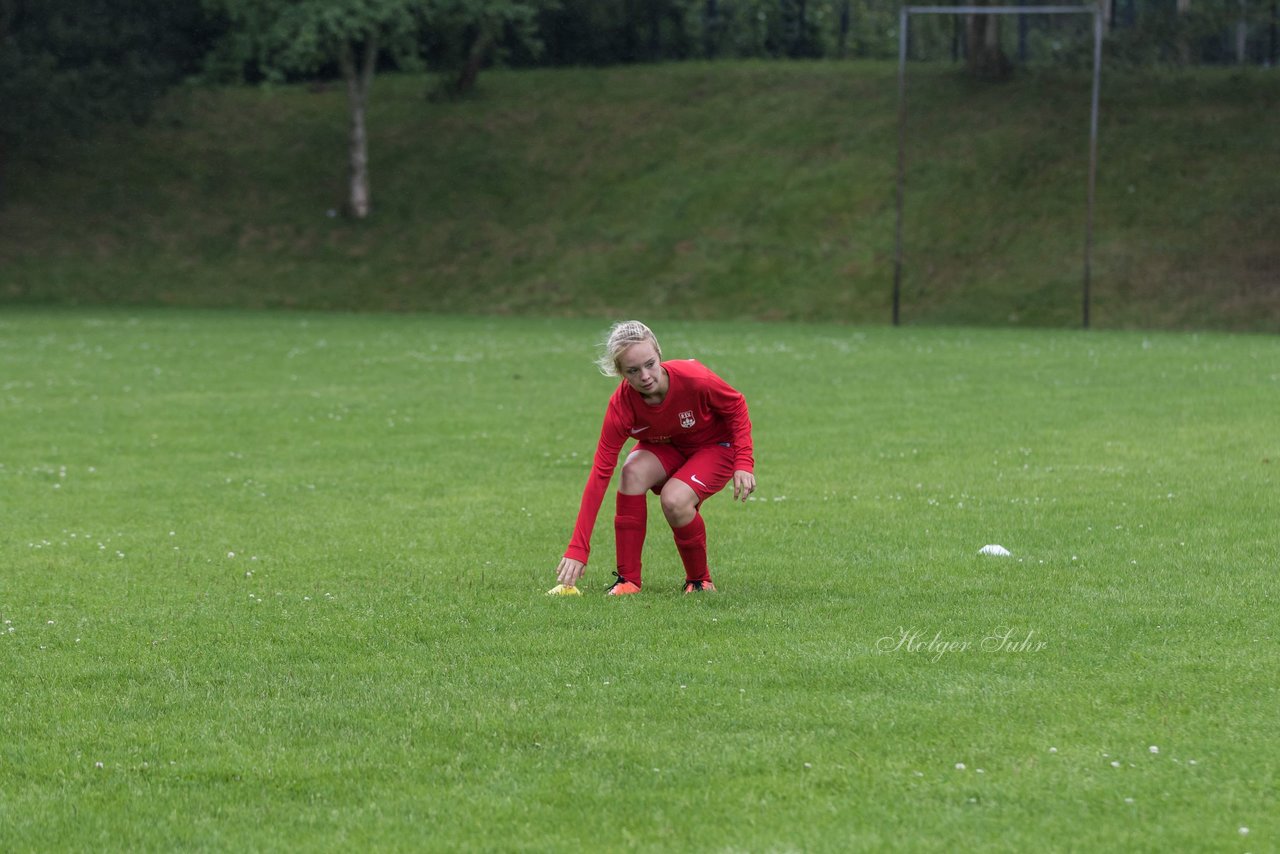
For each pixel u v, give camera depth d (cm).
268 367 8625
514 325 12988
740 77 18888
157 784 1714
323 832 1555
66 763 1789
